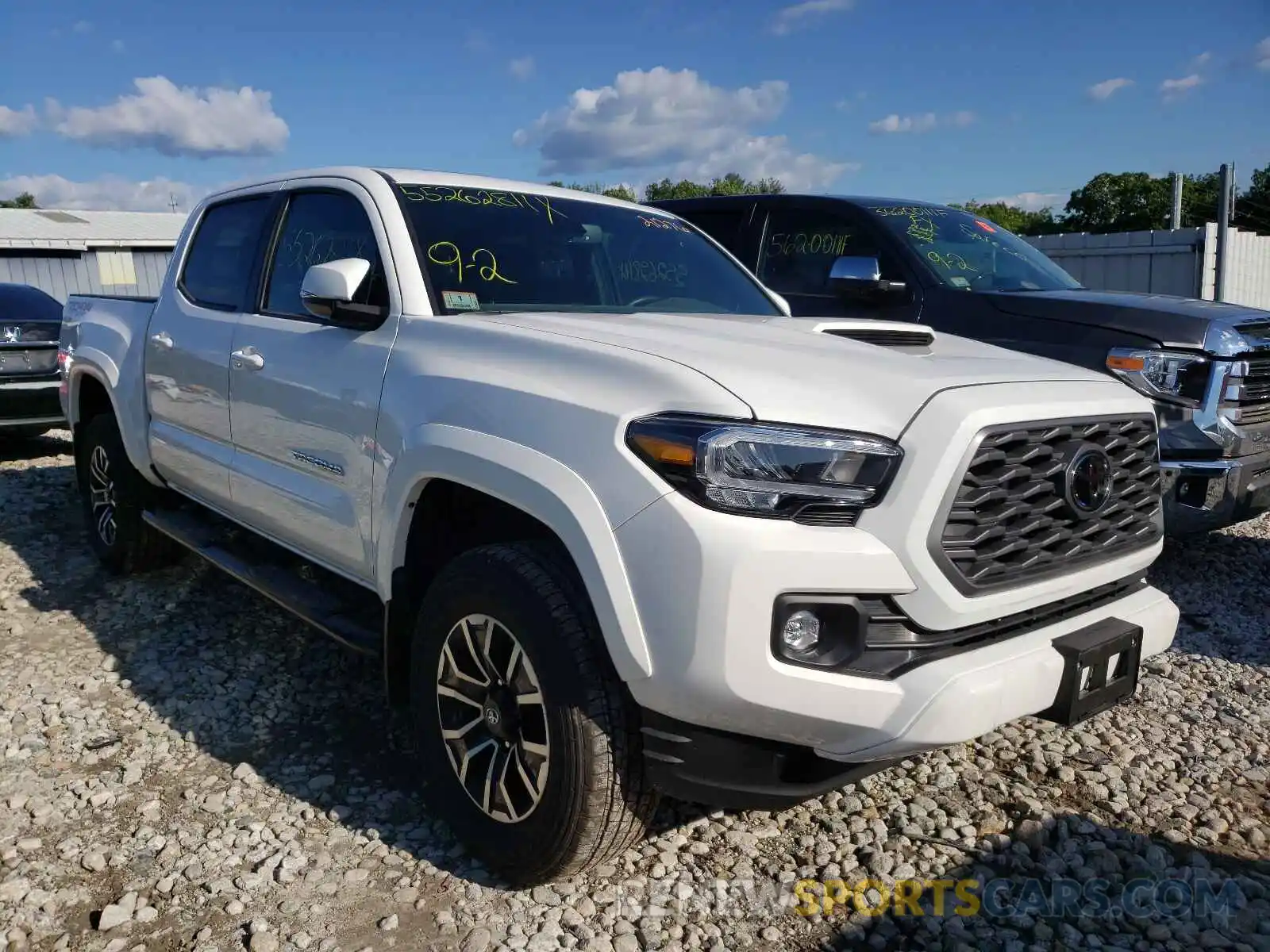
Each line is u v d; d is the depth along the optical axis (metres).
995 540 2.41
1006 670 2.34
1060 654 2.47
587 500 2.34
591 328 2.82
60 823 3.02
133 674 4.12
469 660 2.74
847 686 2.21
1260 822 3.10
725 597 2.14
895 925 2.60
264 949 2.45
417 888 2.71
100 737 3.57
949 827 3.05
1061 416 2.54
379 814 3.09
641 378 2.43
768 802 2.38
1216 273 12.63
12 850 2.86
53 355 8.53
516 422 2.55
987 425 2.33
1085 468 2.55
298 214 3.83
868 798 3.21
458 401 2.74
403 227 3.29
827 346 2.76
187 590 5.05
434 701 2.83
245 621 4.67
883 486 2.27
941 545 2.28
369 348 3.15
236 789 3.22
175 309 4.47
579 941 2.50
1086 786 3.29
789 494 2.20
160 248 27.78
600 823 2.46
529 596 2.48
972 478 2.33
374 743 3.55
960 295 5.46
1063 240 13.86
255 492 3.77
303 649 4.36
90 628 4.62
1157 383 4.84
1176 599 5.11
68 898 2.66
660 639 2.22
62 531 6.20
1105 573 2.70
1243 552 5.86
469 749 2.75
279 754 3.47
